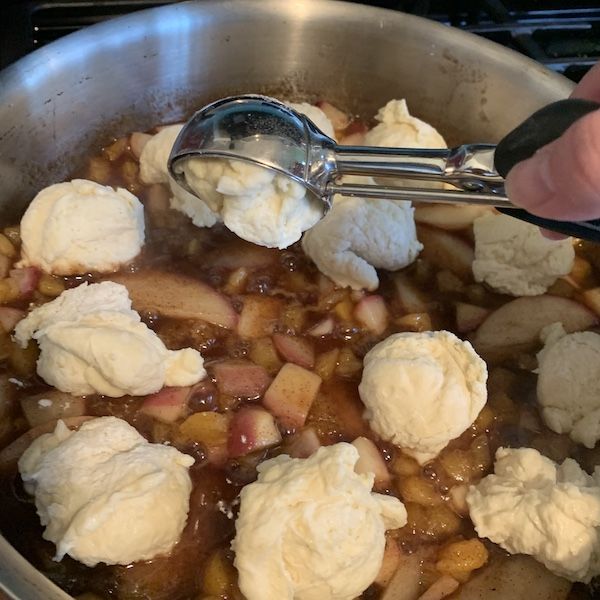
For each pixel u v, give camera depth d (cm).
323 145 20
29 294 27
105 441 22
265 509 21
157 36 30
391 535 23
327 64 33
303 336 27
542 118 16
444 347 25
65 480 21
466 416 24
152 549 21
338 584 21
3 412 24
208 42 32
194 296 28
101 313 25
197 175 21
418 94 34
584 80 20
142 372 24
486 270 30
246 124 20
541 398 26
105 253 28
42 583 17
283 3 32
